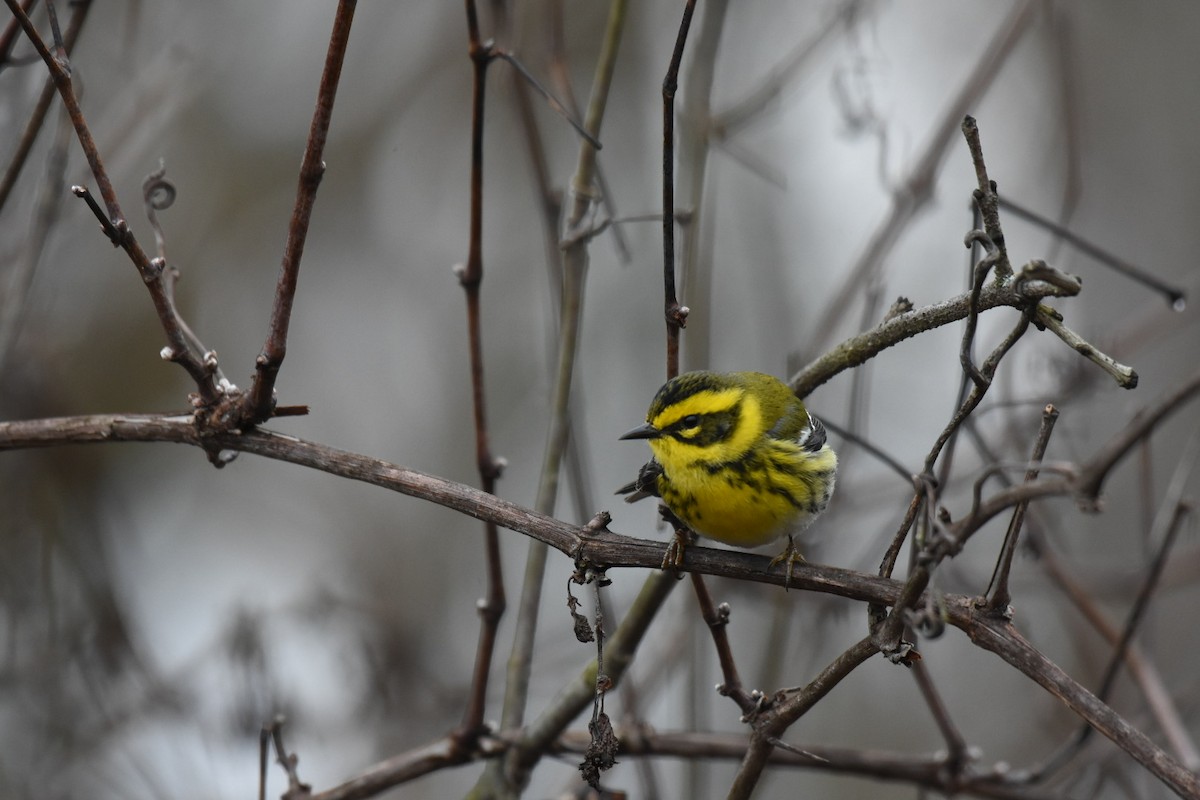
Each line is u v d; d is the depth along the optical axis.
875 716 15.80
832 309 10.88
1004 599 5.44
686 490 7.79
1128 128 17.59
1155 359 16.47
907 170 13.28
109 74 13.20
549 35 10.93
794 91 12.19
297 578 15.76
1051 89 15.64
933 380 15.81
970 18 16.52
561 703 8.02
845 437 8.27
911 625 5.20
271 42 18.02
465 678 14.20
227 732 11.01
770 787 15.17
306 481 17.12
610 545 6.00
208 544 16.16
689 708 9.61
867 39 14.01
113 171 10.79
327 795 7.84
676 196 10.63
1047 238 15.45
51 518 13.24
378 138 18.02
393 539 16.47
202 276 17.17
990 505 4.83
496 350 17.27
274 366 6.22
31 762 11.61
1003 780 9.05
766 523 7.71
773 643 10.41
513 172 17.42
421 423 17.36
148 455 16.25
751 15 15.65
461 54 18.12
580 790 8.89
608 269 16.39
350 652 12.67
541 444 16.72
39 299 12.96
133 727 11.67
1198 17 17.75
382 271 17.97
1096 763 10.02
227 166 17.62
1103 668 13.57
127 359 16.47
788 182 16.22
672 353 6.16
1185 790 4.88
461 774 14.84
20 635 12.49
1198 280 13.50
